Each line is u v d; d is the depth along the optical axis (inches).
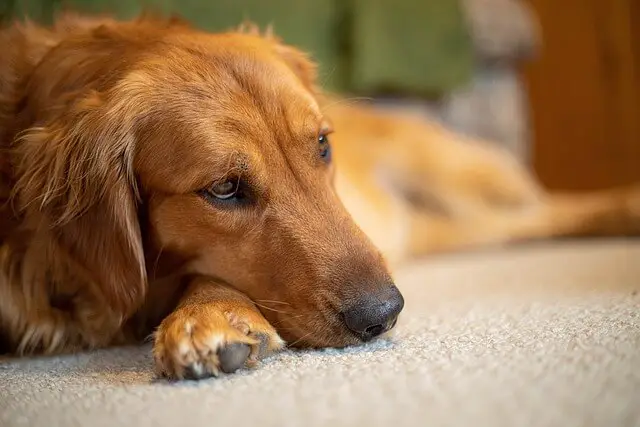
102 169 65.5
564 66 209.3
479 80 173.6
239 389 46.9
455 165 139.6
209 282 64.8
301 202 65.2
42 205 65.8
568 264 104.9
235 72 67.7
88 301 70.0
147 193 67.0
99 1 113.6
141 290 65.6
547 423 37.4
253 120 65.3
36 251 67.9
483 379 44.4
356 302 59.1
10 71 73.9
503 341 54.2
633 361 45.8
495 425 37.6
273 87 67.7
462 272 108.8
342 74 149.8
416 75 155.4
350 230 64.8
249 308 59.0
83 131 66.2
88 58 71.3
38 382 55.1
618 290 75.8
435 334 60.2
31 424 43.3
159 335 54.8
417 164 137.3
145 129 65.6
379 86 153.1
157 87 66.4
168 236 66.9
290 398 43.8
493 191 140.9
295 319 61.1
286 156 66.0
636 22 209.9
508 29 171.9
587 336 53.1
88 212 66.1
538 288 85.2
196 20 128.7
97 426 41.7
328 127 71.5
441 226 138.3
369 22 149.5
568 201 139.4
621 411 38.2
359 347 58.7
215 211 64.4
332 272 61.1
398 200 134.8
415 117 147.2
